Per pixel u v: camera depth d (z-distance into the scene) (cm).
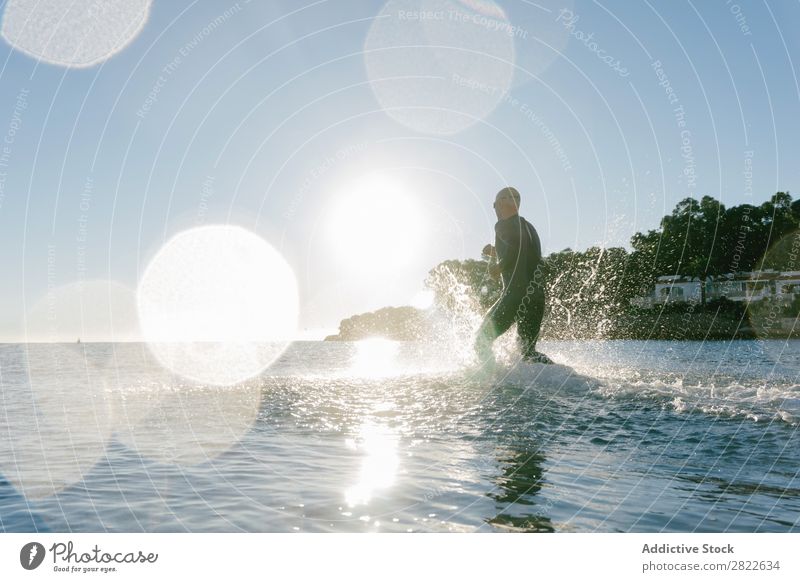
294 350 3027
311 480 422
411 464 456
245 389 891
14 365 1902
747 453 451
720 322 3694
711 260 4116
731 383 777
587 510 350
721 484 391
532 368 859
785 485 386
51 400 856
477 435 543
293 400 774
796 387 734
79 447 548
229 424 638
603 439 510
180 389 921
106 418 689
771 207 4759
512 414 623
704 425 539
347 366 1348
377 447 516
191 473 454
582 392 723
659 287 3762
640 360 1162
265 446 534
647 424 552
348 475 433
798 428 512
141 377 1241
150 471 463
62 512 379
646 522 336
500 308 891
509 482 404
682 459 446
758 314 4003
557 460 455
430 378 902
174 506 384
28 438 589
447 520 340
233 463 478
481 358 900
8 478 450
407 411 671
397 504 369
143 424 650
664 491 381
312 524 342
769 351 1909
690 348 2094
